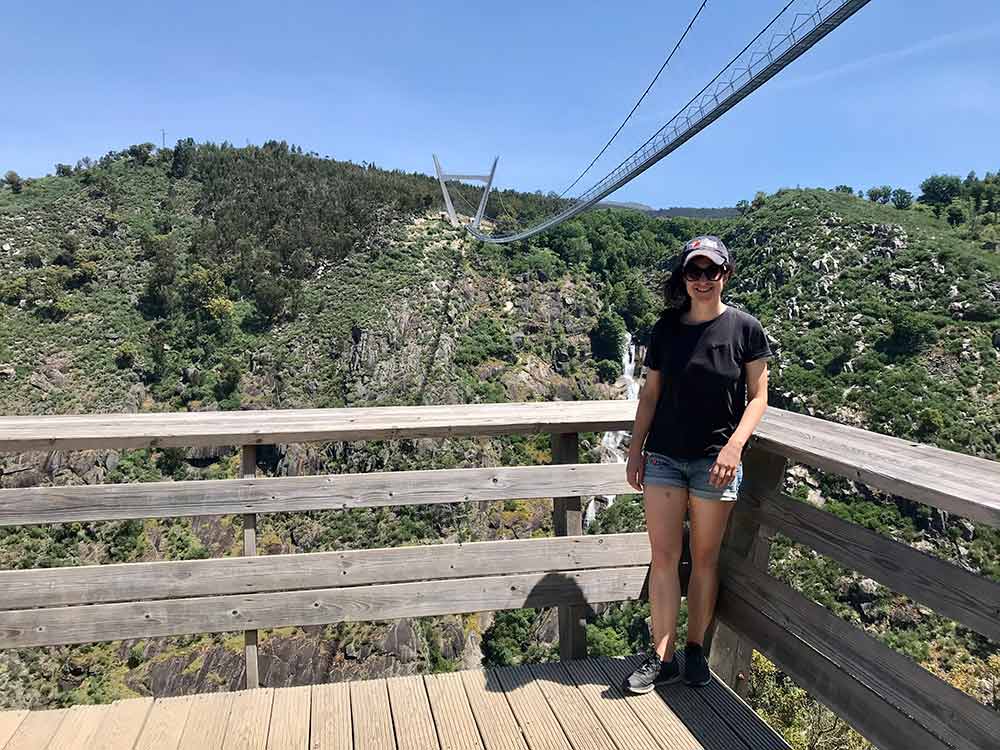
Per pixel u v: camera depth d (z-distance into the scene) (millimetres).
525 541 2129
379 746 1683
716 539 1915
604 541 2180
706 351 1808
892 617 18625
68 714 1797
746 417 1779
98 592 1919
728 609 2133
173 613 1946
